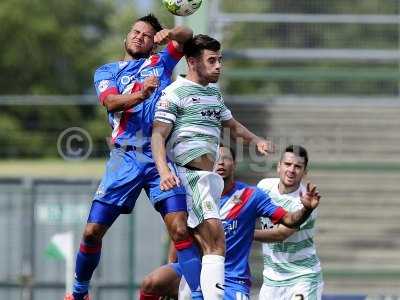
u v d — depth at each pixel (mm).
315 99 72125
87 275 31641
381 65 106250
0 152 82125
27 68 180750
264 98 71312
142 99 29359
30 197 64812
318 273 38812
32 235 64875
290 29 74062
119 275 63844
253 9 89062
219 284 29844
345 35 80875
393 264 61344
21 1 181125
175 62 31469
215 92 30672
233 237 35531
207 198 30234
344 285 59562
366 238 63281
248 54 70250
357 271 58531
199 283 30188
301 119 70125
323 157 68562
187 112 30188
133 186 30500
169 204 30047
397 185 65625
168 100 29984
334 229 63750
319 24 74062
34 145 82438
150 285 34312
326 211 64625
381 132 69938
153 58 31297
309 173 66375
